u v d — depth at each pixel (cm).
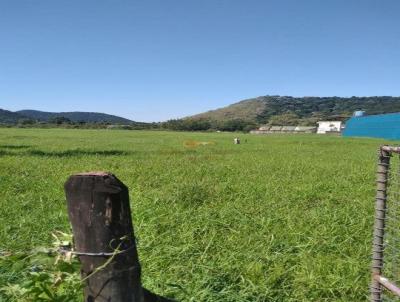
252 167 716
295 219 347
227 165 740
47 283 126
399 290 161
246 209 378
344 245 285
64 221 323
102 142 1565
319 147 1442
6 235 288
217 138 2180
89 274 118
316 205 418
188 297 200
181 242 279
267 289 215
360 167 744
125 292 118
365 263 252
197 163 772
